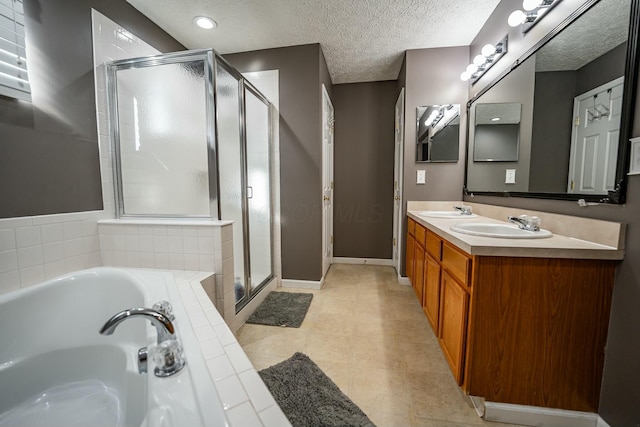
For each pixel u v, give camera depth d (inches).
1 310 45.9
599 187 42.9
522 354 43.4
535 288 42.1
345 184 140.0
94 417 43.1
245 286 86.0
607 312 40.6
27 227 53.1
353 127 137.0
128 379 43.3
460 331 47.9
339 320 80.4
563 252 40.5
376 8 77.9
